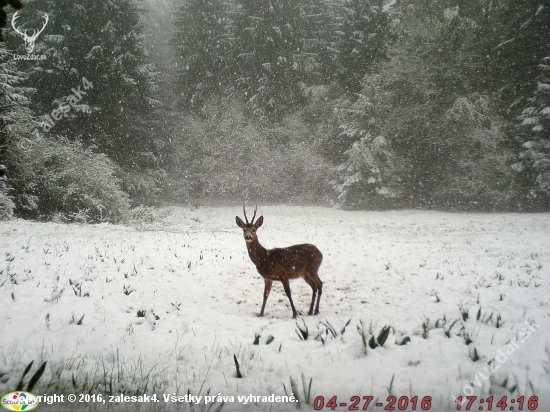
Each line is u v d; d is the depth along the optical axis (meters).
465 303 6.67
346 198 27.86
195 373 3.60
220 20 33.88
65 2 24.30
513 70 27.72
